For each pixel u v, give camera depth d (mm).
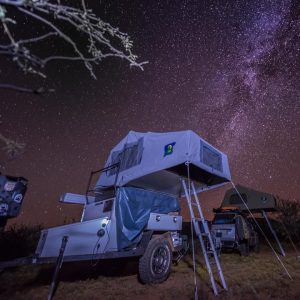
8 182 3523
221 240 10094
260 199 12438
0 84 1348
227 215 10742
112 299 4434
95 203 5859
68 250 4398
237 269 7273
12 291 4746
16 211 3545
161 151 5754
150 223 5527
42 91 1438
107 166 7000
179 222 6398
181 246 6473
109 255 4727
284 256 9844
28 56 1389
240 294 4820
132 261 7270
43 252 4367
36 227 10484
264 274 6555
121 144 7059
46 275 5965
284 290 5102
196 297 4434
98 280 5645
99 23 1816
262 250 12000
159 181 6570
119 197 5262
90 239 4672
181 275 6234
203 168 5641
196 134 5844
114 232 4980
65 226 4590
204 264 7836
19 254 7773
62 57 1526
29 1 1478
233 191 13500
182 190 7258
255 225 15227
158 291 4898
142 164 5871
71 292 4766
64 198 6211
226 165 6598
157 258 5492
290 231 14055
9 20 1365
